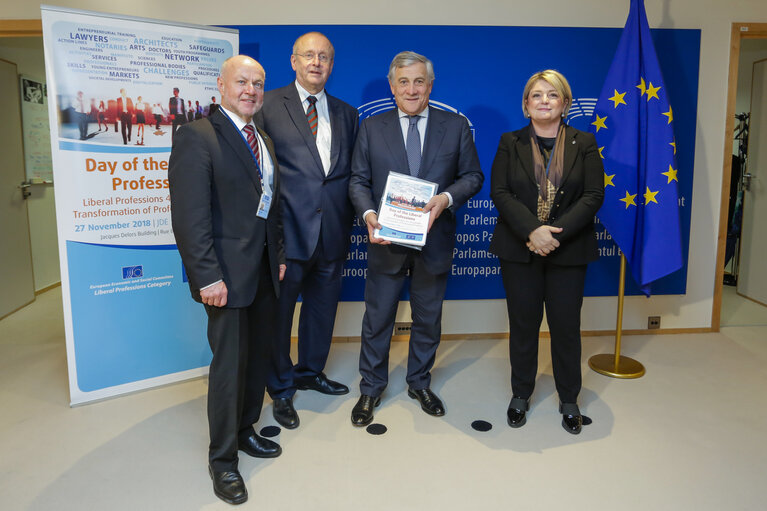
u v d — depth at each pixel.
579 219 2.23
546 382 2.99
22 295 4.56
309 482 2.07
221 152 1.87
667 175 3.01
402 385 2.96
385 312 2.54
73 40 2.46
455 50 3.38
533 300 2.40
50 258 5.18
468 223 3.55
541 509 1.91
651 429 2.47
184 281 2.90
